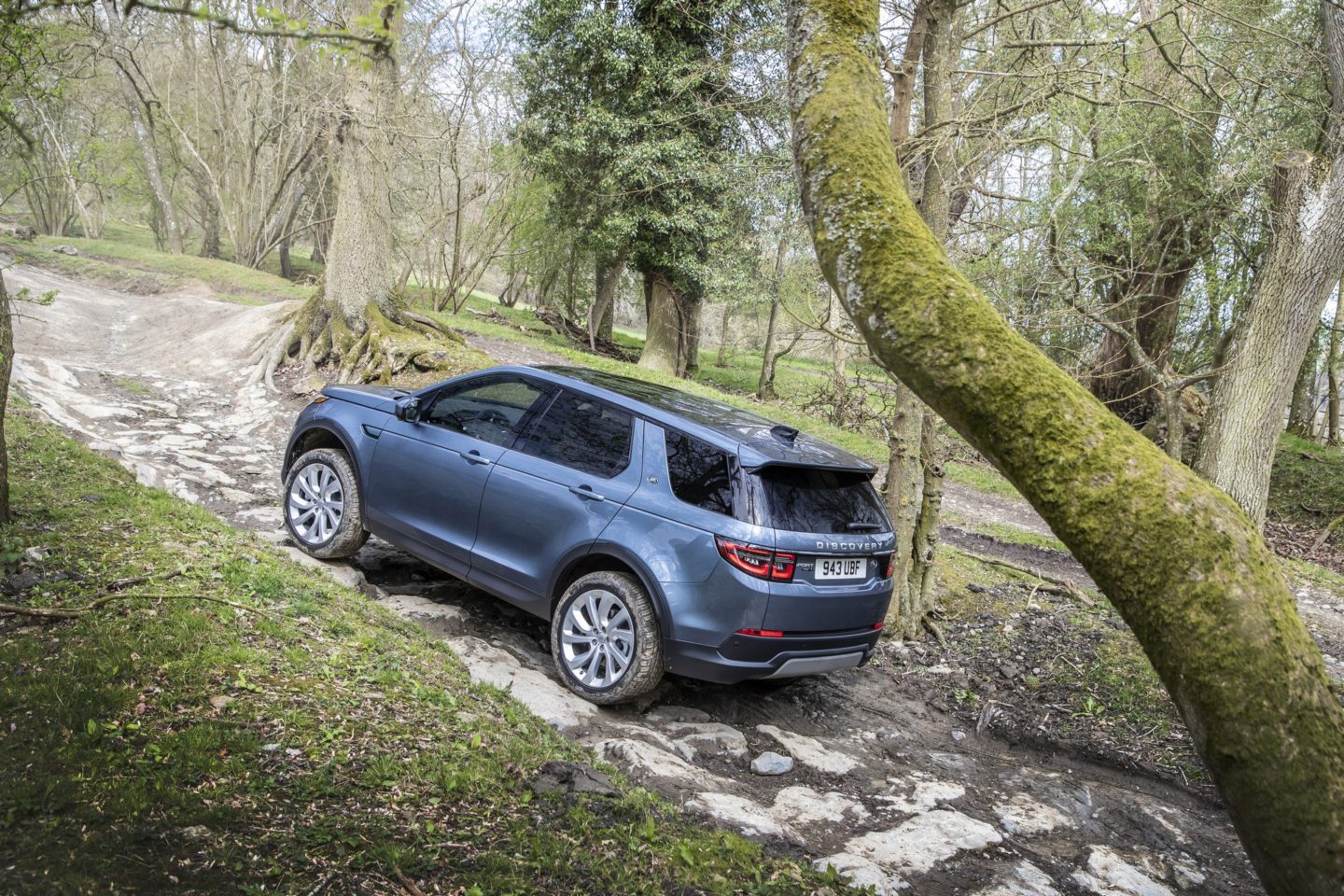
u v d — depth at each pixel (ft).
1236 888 13.66
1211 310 66.18
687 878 10.17
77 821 8.54
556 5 76.13
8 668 11.14
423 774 10.98
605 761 14.02
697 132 75.05
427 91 88.99
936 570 29.60
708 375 111.14
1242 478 42.45
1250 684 5.08
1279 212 41.37
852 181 7.12
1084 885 12.88
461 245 102.83
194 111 128.88
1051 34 30.22
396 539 19.79
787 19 8.41
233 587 15.30
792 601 15.38
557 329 111.96
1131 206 54.34
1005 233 31.22
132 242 172.45
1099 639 24.62
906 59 22.84
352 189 50.83
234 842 8.75
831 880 11.23
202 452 32.35
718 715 17.93
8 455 20.74
